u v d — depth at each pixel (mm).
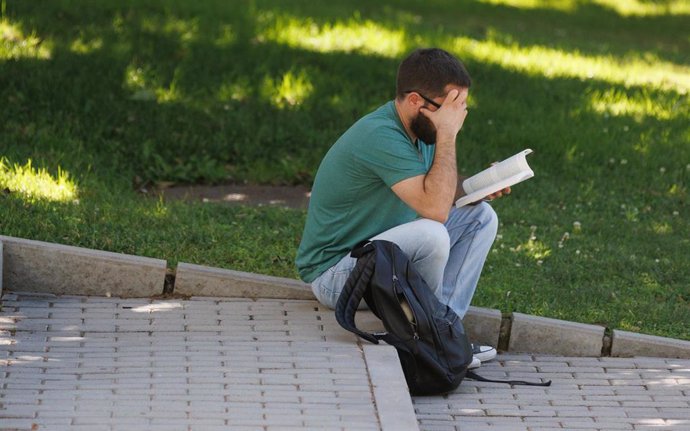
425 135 11219
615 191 19000
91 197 15750
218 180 18812
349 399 9820
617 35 38969
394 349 10797
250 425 9227
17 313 11719
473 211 11734
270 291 12633
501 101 23141
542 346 12555
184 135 19484
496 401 11070
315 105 21656
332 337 11336
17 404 9391
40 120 18781
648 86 26016
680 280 14688
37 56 21281
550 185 18906
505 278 13992
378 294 10789
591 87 25016
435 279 11273
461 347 10969
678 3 46969
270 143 19875
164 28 24547
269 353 10844
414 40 27453
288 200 17953
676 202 18578
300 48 24859
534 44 30641
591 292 13680
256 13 27703
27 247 12328
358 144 11062
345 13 30734
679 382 11719
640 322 13008
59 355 10609
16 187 15320
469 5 40031
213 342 11141
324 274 11594
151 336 11266
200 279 12578
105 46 22531
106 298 12414
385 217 11445
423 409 10758
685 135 21891
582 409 10945
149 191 17906
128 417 9266
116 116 19500
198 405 9578
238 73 22453
